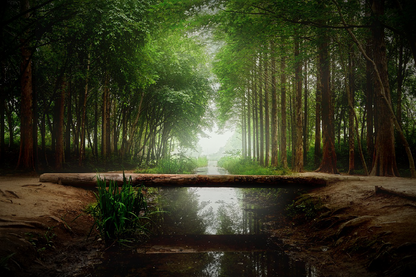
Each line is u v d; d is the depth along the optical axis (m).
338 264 3.32
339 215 4.61
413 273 2.46
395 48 11.73
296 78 11.20
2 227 3.41
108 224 4.38
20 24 7.46
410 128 13.84
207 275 3.10
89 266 3.32
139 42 10.76
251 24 6.59
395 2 6.96
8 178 8.11
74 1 8.33
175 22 6.50
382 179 6.90
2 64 9.23
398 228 3.37
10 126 13.36
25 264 3.01
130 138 15.80
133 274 3.11
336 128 17.91
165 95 15.14
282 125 13.25
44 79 11.16
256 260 3.60
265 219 6.00
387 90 8.52
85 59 11.02
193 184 6.91
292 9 5.87
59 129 10.73
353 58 11.12
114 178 6.70
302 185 7.02
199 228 5.29
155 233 4.94
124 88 12.42
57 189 6.02
